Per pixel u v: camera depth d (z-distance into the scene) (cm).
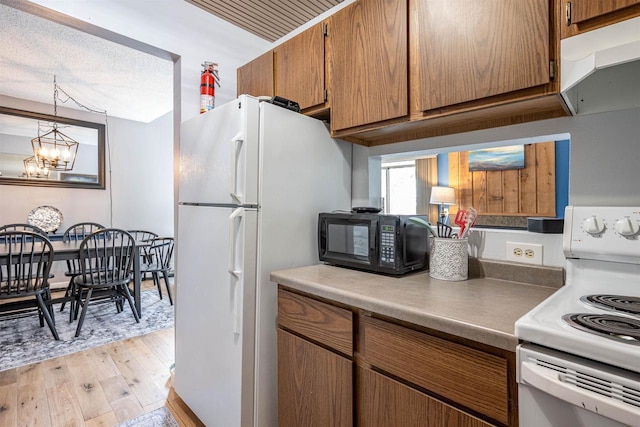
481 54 103
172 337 273
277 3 206
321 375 113
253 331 136
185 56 208
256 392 136
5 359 231
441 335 84
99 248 305
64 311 340
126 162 485
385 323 95
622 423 54
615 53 75
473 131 135
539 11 92
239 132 135
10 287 251
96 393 191
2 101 390
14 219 400
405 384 90
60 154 387
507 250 128
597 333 62
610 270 99
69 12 170
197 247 162
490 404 74
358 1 139
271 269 141
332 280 121
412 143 155
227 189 142
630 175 101
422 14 118
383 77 130
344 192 175
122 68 317
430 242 131
